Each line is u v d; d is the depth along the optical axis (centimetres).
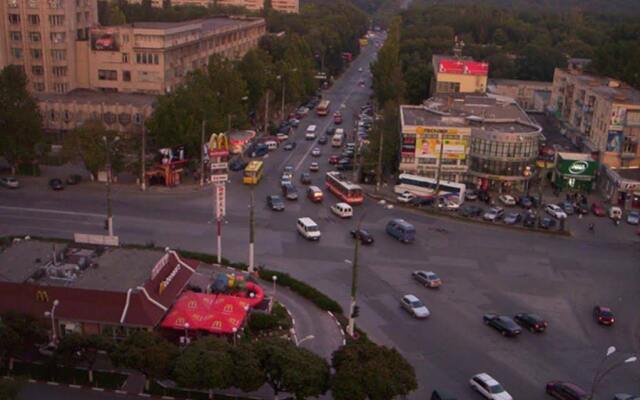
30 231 9850
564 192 13800
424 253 9981
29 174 12725
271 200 11606
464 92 19062
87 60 16462
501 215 11850
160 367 5722
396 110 15338
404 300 8150
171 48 16650
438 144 13650
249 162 14138
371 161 13838
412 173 13838
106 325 6850
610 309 8481
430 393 6419
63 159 12556
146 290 7000
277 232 10469
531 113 19738
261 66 18100
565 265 9862
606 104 13875
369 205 12225
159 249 8875
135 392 6156
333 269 9194
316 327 7556
